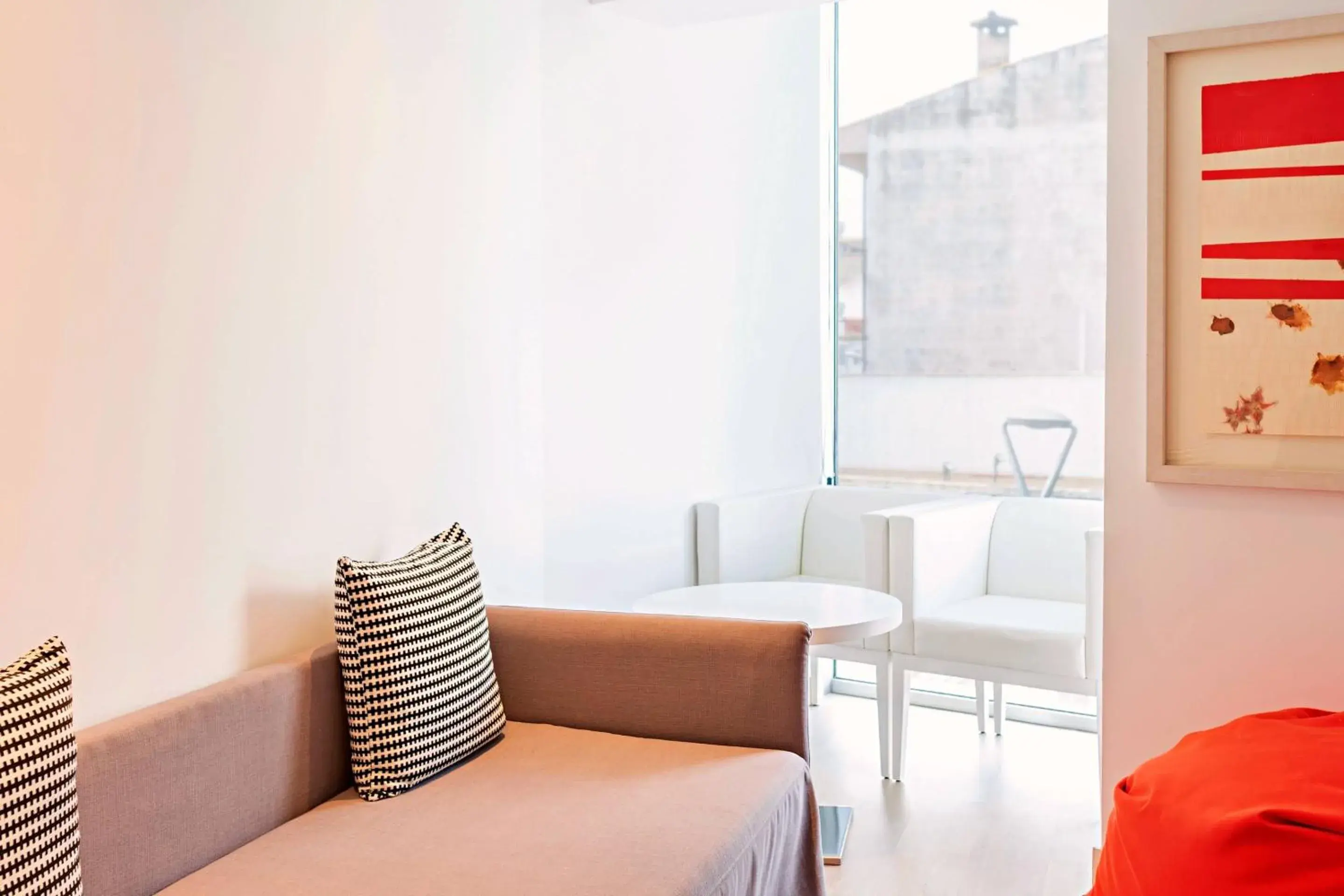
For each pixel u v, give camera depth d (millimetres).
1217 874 1515
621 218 3531
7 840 1303
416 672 2043
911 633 3352
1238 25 2311
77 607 1676
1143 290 2447
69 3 1638
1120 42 2439
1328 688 2312
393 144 2371
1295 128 2268
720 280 4039
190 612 1888
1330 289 2250
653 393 3709
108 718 1730
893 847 2820
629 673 2328
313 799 2016
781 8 3447
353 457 2277
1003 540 3781
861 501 4164
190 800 1733
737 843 1806
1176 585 2447
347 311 2248
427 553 2279
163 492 1826
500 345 2773
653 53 3660
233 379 1966
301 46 2109
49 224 1615
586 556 3410
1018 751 3602
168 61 1814
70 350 1652
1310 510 2311
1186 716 2451
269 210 2039
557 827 1828
